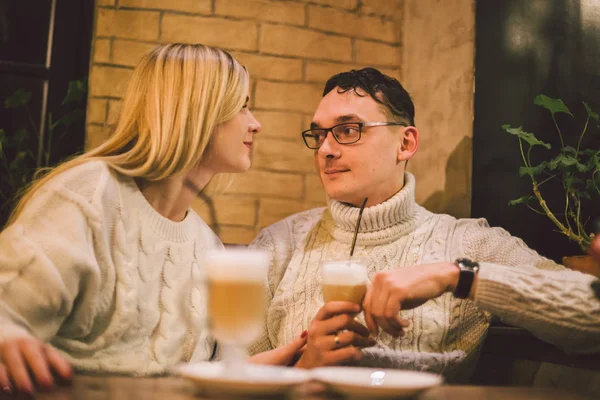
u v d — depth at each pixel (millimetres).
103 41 2418
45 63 2561
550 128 2385
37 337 1208
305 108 2605
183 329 1500
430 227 1826
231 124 1593
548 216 2156
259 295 986
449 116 2496
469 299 1599
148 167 1442
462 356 1676
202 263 1594
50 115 2475
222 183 1965
